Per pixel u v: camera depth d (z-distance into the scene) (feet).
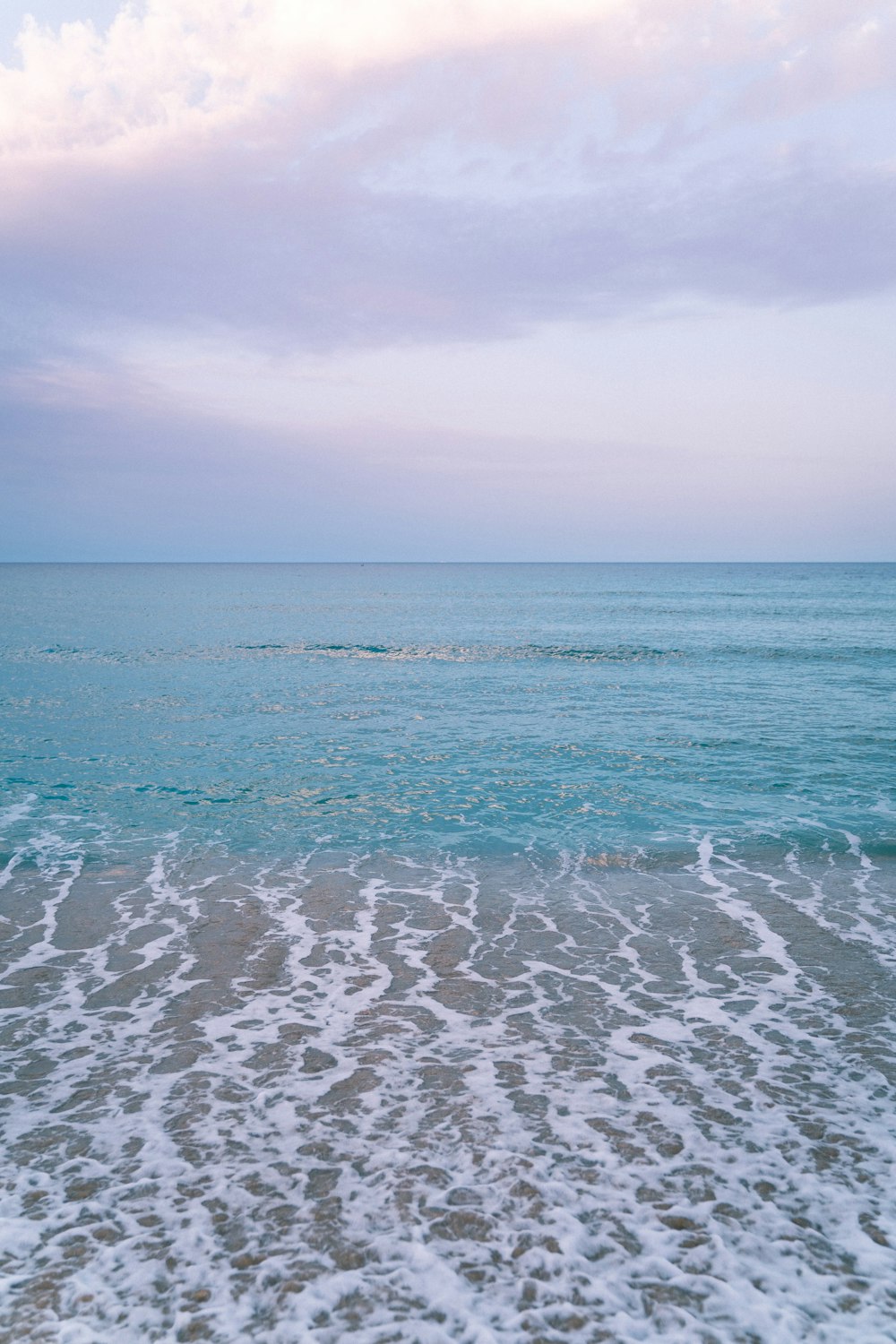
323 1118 15.98
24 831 36.14
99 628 145.48
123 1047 18.70
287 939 25.00
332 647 117.08
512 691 78.18
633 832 36.37
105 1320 11.28
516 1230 13.00
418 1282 11.98
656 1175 14.33
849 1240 12.83
